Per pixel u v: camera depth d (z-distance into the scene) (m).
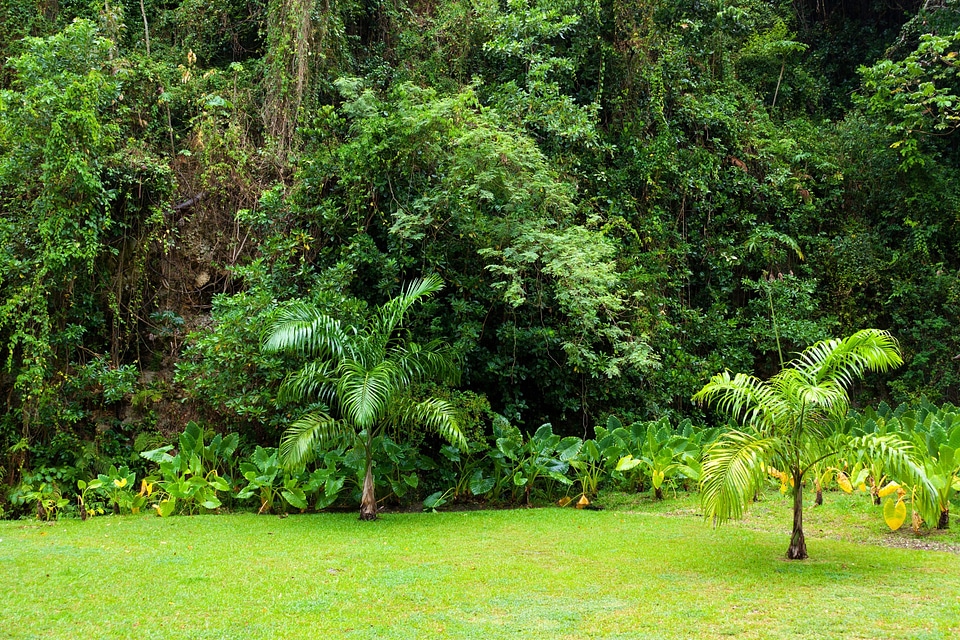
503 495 9.45
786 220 14.73
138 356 9.96
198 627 3.85
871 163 15.39
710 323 13.00
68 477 8.59
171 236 10.53
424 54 13.61
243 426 9.42
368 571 5.20
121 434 9.31
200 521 7.62
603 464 9.51
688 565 5.44
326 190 10.83
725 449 5.26
